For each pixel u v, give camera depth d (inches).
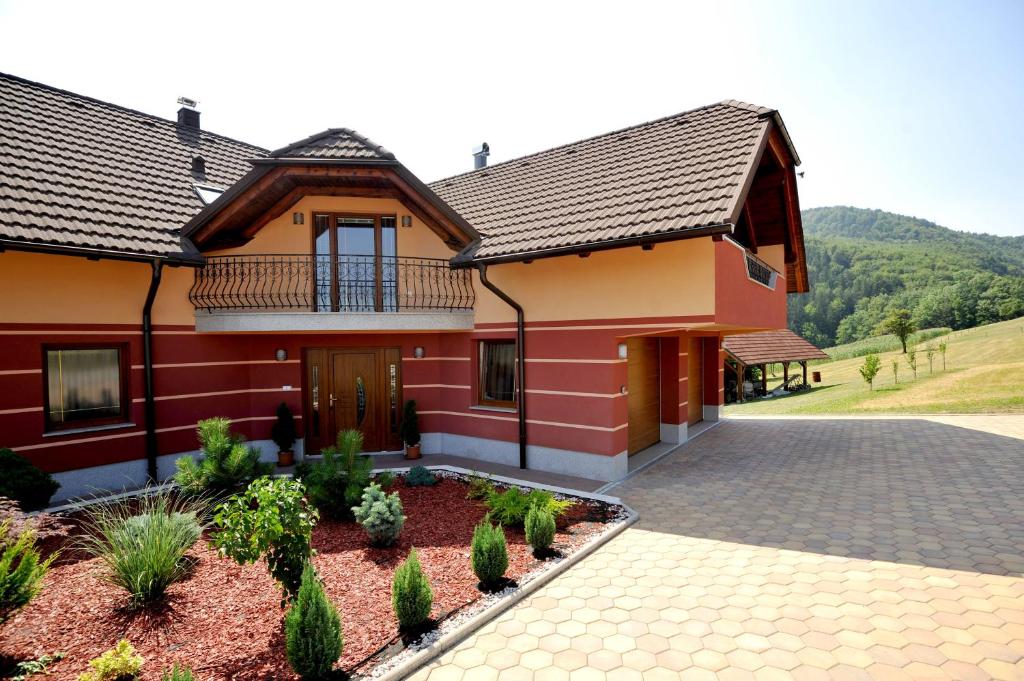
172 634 175.6
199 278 391.2
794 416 617.6
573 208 374.3
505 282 406.6
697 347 581.0
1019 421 510.6
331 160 357.4
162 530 208.2
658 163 377.1
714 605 194.5
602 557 239.5
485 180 523.5
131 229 345.7
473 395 434.6
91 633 176.1
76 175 363.6
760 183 431.5
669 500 316.8
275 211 408.2
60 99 429.4
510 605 197.3
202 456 393.7
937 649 164.4
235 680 151.3
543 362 387.5
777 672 156.1
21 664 157.5
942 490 315.3
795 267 548.7
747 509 297.0
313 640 149.1
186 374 387.5
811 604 192.7
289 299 409.7
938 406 645.3
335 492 281.0
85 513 295.7
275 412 426.3
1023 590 197.6
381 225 430.0
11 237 281.7
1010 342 1397.6
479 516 290.2
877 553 232.8
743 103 406.3
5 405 310.8
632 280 343.3
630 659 164.2
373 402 448.5
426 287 428.5
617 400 363.3
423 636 173.8
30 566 171.5
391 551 241.6
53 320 327.9
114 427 351.3
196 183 436.5
